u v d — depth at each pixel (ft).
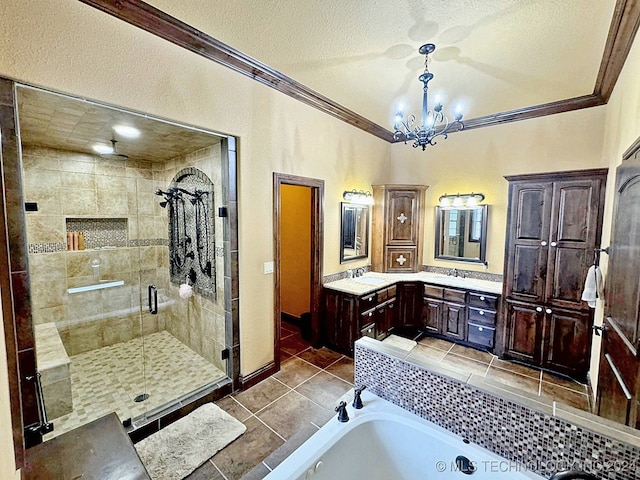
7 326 2.74
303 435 5.82
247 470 6.39
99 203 11.36
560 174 9.83
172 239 12.10
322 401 8.75
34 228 10.02
